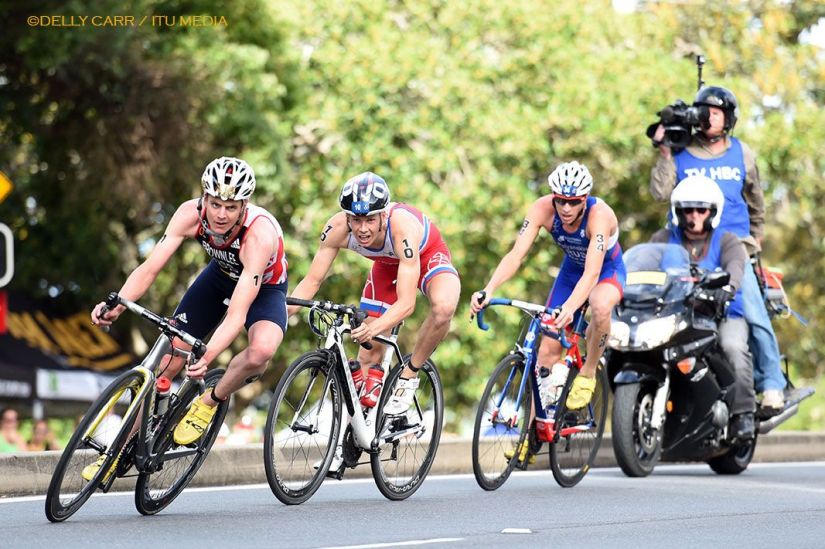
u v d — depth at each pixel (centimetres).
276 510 2686
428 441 3050
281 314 2658
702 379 3528
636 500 2986
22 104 6681
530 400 3172
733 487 3306
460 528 2478
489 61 7438
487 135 7156
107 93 6538
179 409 2548
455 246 7038
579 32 7706
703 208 3647
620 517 2683
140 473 2517
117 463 2455
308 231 7125
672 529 2511
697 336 3466
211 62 6456
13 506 2688
